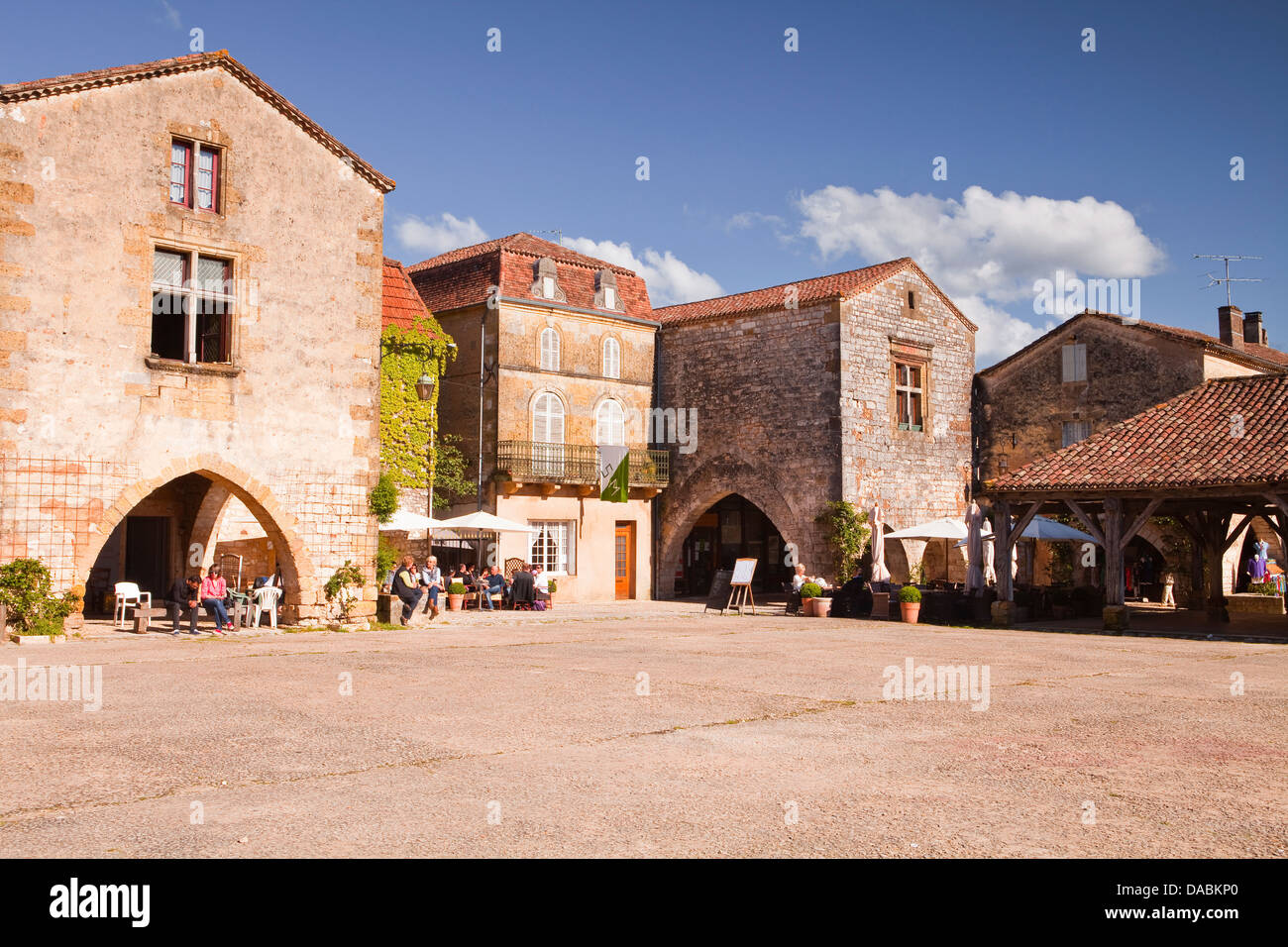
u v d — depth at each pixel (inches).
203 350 723.4
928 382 1194.6
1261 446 746.8
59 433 622.5
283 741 313.3
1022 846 214.5
